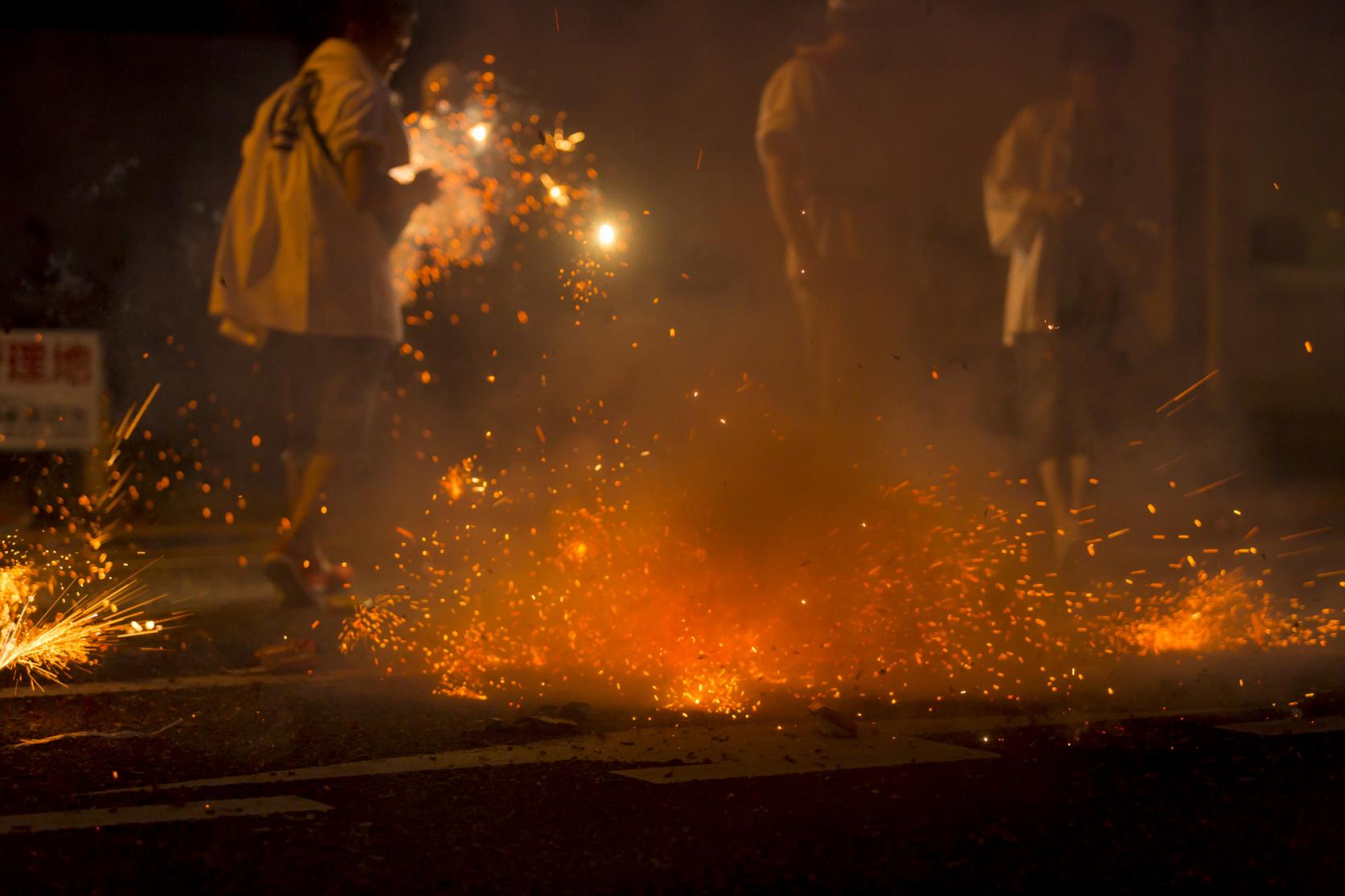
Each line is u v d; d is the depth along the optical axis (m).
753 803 3.08
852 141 6.58
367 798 3.13
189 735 3.75
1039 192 6.93
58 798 3.13
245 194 6.04
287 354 6.12
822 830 2.88
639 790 3.18
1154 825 2.91
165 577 6.88
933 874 2.63
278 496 9.68
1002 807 3.04
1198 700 4.16
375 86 6.06
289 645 4.67
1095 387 6.82
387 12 6.19
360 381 6.08
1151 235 7.09
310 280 5.95
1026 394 6.85
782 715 3.95
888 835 2.85
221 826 2.92
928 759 3.43
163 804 3.08
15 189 11.59
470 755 3.51
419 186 6.05
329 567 6.14
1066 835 2.85
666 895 2.54
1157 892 2.55
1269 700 4.16
